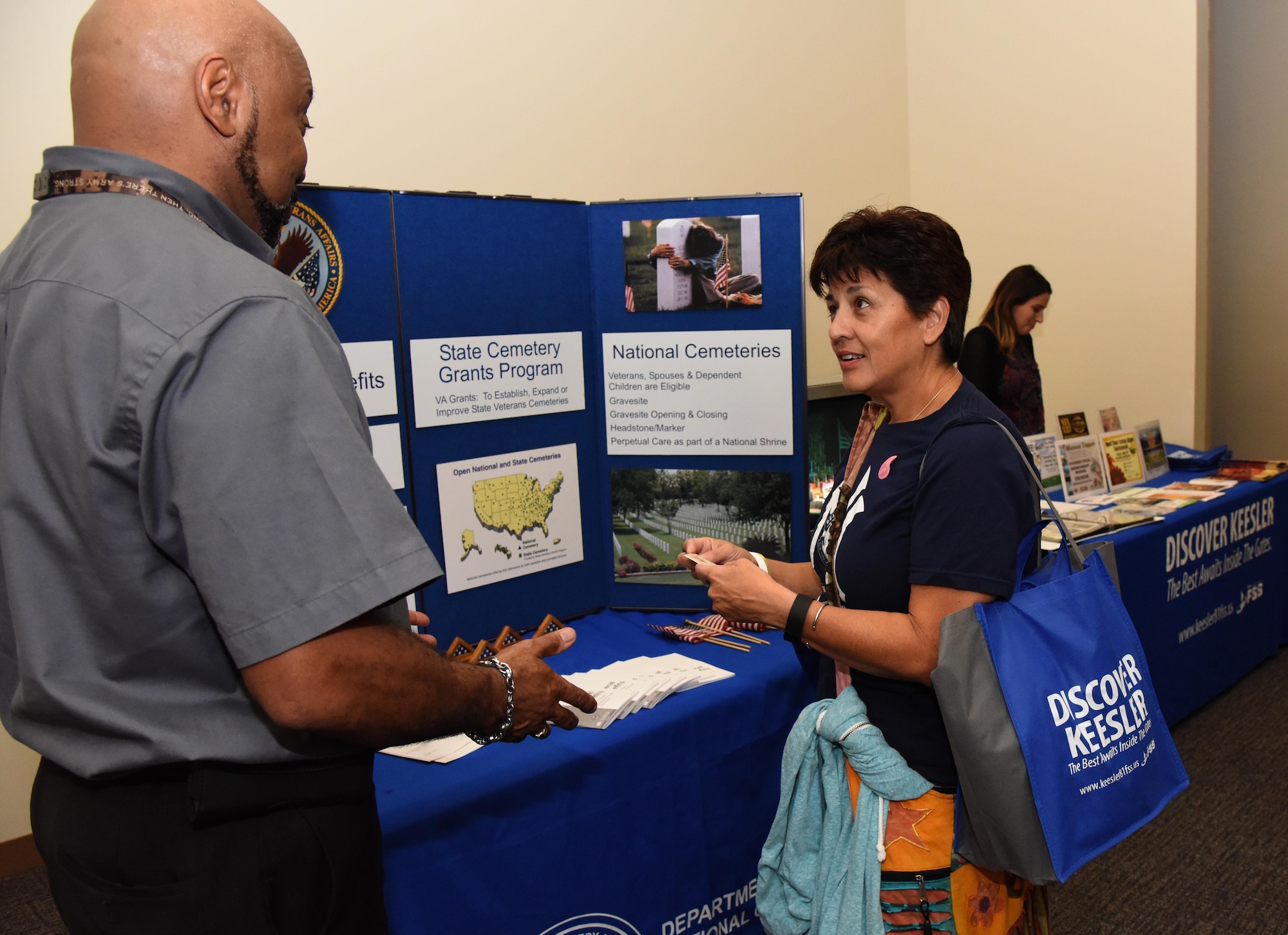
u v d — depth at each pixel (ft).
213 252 2.42
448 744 4.54
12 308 2.50
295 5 7.80
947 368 3.98
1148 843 7.52
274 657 2.23
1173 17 12.13
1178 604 9.08
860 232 3.87
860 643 3.70
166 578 2.37
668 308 6.23
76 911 2.60
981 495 3.45
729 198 6.05
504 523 6.11
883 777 3.76
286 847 2.57
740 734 5.15
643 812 4.73
